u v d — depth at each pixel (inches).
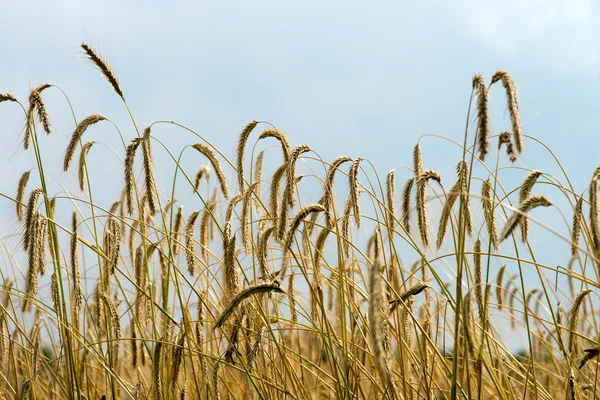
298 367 301.6
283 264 295.6
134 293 310.8
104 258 276.5
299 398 249.1
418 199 242.7
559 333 219.5
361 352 270.7
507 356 271.9
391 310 225.0
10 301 287.1
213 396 232.2
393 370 231.3
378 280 143.7
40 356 262.8
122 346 305.4
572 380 211.6
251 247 271.1
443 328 263.7
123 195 323.0
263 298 260.8
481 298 224.2
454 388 183.9
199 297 251.3
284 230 233.5
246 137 283.7
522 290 228.7
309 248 254.4
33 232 238.1
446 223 241.4
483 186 244.8
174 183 286.0
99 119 287.7
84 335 278.5
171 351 246.7
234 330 235.9
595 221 191.2
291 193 236.7
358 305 262.4
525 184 226.8
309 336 317.1
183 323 245.6
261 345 251.0
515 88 199.2
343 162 254.8
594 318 212.4
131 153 271.1
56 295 265.6
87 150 291.0
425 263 243.8
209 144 283.6
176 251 301.4
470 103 195.9
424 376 224.8
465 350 199.8
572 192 219.3
